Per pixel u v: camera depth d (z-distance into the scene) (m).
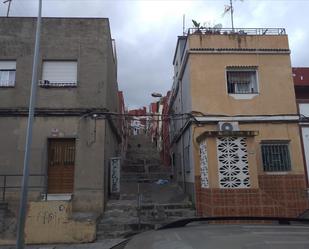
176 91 20.27
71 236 11.59
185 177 16.73
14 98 14.06
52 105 14.09
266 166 13.98
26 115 13.96
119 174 15.35
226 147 12.56
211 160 12.44
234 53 14.88
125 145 28.47
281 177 13.83
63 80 14.48
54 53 14.53
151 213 13.40
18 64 14.36
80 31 14.81
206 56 14.83
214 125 14.41
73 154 14.04
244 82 14.93
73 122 14.02
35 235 11.59
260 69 14.81
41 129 13.88
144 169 22.59
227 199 12.10
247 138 12.65
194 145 14.23
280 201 13.63
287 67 14.91
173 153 21.73
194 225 3.04
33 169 13.55
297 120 14.41
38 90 14.16
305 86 16.47
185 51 15.80
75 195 13.41
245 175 12.38
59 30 14.76
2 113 13.88
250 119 14.37
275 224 2.95
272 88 14.69
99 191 13.47
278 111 14.50
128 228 12.14
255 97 14.58
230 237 2.30
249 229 2.62
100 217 12.85
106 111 14.21
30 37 14.62
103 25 14.95
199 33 15.02
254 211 12.01
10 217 11.80
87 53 14.65
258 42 15.00
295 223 3.03
